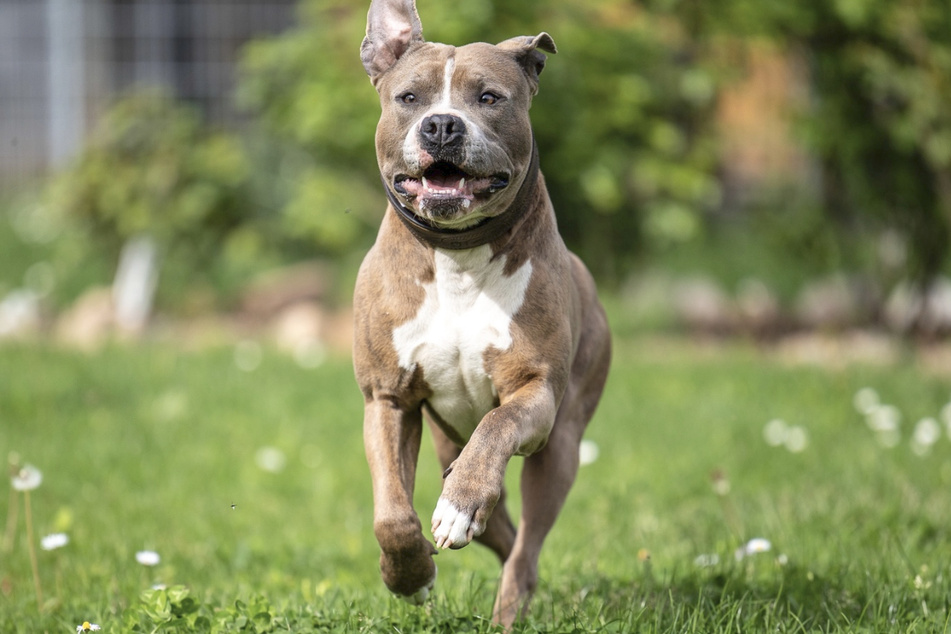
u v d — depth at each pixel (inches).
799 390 475.5
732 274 682.2
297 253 662.5
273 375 496.4
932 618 213.3
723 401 457.7
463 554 291.1
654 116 561.3
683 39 559.5
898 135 524.1
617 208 557.0
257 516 334.3
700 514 318.7
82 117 768.3
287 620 208.8
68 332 626.5
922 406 442.6
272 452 381.7
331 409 446.9
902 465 358.6
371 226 598.5
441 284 206.8
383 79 217.5
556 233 217.2
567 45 516.4
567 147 518.9
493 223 203.0
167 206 595.2
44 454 380.5
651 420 431.2
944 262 580.7
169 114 611.2
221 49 749.3
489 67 208.8
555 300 209.5
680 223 560.7
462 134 196.5
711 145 588.4
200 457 386.9
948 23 531.2
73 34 761.0
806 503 316.8
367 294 211.8
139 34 756.0
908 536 281.4
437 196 196.2
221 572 275.9
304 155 617.0
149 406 447.5
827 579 242.7
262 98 597.9
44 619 227.1
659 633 204.8
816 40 541.3
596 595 237.9
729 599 220.8
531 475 226.5
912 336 586.6
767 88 620.4
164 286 658.8
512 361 205.9
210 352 545.0
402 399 212.5
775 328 655.8
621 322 642.8
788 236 603.8
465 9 496.1
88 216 605.0
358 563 287.1
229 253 609.0
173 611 203.9
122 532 306.2
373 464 205.2
